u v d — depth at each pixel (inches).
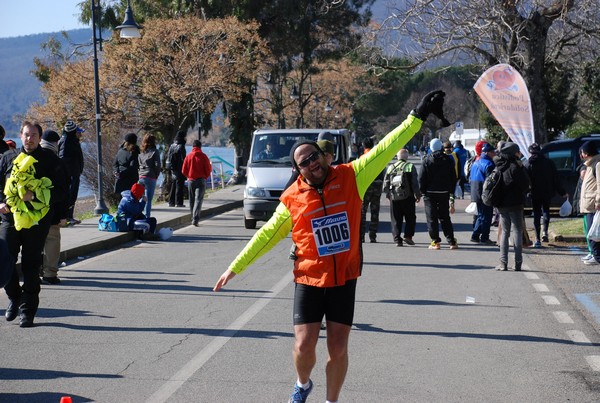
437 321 343.0
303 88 2699.3
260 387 246.8
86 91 1256.8
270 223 208.4
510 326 334.0
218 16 1435.8
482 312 362.0
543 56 927.7
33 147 323.6
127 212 643.5
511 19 880.9
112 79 1263.5
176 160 920.3
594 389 247.3
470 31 893.2
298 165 201.2
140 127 1323.8
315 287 203.0
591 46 1001.5
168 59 1272.1
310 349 203.2
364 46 990.4
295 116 2891.2
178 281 442.6
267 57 1551.4
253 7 1492.4
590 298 395.9
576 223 707.4
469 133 2181.3
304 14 1565.0
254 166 745.6
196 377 257.3
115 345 298.7
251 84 1539.1
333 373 205.6
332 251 201.3
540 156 604.7
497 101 770.2
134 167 697.6
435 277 461.1
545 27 917.8
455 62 991.0
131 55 1274.6
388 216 888.3
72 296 396.2
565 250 582.6
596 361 279.6
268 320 341.7
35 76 1437.0
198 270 484.4
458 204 1048.8
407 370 267.3
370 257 547.5
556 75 1437.0
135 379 255.1
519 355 287.6
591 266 503.5
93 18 815.1
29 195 318.0
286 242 625.6
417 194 598.2
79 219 768.3
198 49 1270.9
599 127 1520.7
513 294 407.2
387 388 247.1
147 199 719.7
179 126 1310.3
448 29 898.1
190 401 233.3
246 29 1333.7
